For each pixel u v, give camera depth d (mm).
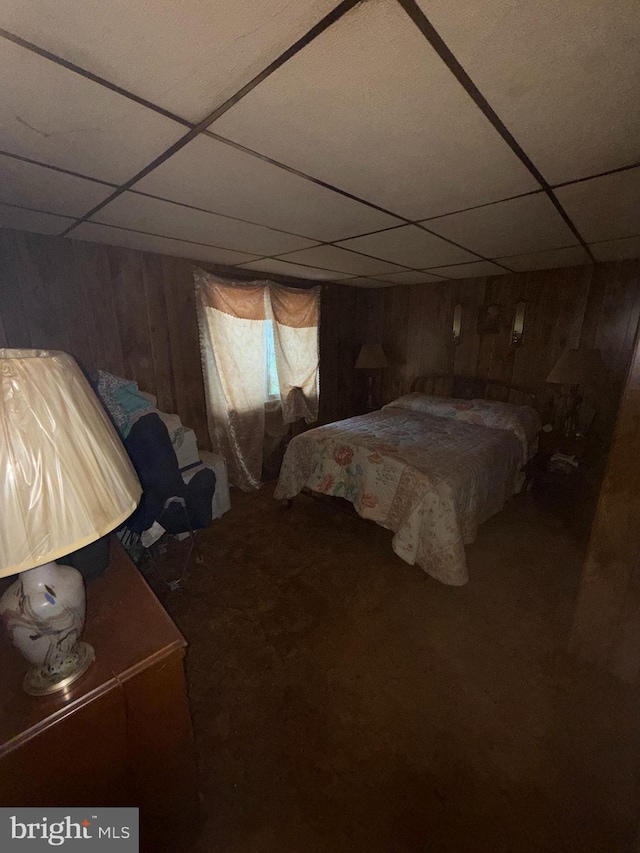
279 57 726
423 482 2086
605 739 1326
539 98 869
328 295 4070
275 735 1341
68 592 756
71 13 607
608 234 2012
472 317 3645
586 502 3047
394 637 1773
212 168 1232
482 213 1686
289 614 1918
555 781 1199
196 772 1011
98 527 674
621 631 1512
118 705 791
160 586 2129
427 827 1086
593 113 925
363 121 963
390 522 2217
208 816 1111
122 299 2477
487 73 781
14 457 596
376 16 631
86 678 771
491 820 1102
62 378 684
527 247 2316
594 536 1519
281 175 1291
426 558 2061
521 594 2062
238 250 2439
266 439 3666
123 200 1532
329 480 2656
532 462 3111
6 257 1980
